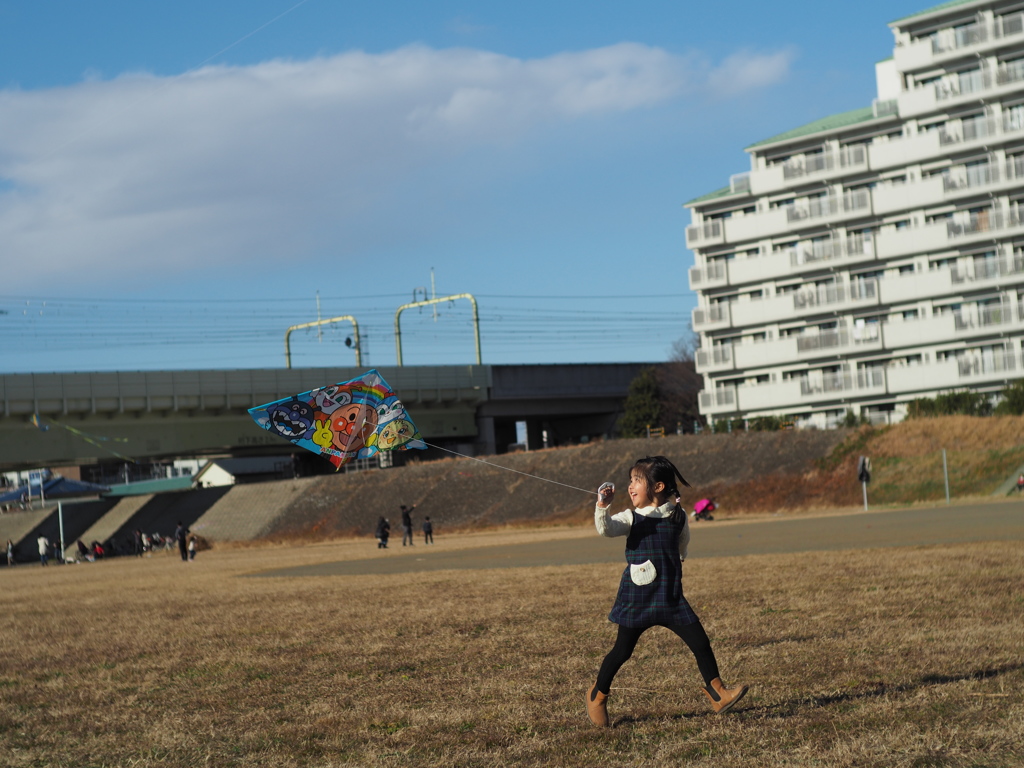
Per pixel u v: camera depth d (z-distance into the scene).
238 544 55.03
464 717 6.73
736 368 59.28
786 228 57.25
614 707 6.80
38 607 18.25
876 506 40.06
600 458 53.25
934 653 7.80
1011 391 45.66
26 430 55.66
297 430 9.09
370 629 11.43
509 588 15.43
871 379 54.09
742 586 13.16
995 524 22.50
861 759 5.22
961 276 51.94
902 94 53.59
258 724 6.93
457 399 70.44
